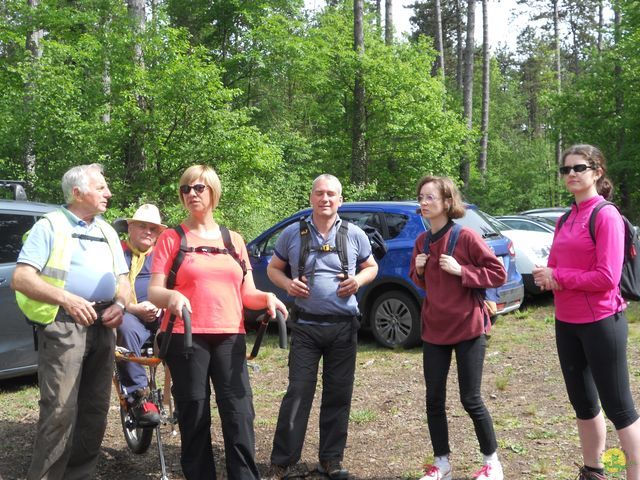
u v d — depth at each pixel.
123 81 12.73
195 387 3.59
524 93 55.81
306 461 4.54
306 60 21.55
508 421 5.14
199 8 23.89
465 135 24.44
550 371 6.63
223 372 3.64
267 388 6.49
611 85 24.64
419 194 4.01
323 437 4.23
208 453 3.66
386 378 6.67
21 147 12.90
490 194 29.97
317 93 23.92
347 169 24.16
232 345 3.66
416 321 7.75
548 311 9.85
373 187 21.31
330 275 4.18
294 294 4.16
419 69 23.39
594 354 3.39
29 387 6.56
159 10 13.42
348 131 23.94
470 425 5.13
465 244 3.87
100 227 3.94
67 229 3.71
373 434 5.05
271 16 22.06
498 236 8.48
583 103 25.44
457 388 6.18
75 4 16.88
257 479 3.63
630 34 24.17
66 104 12.92
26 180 12.91
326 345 4.21
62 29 16.75
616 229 3.31
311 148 23.69
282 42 21.41
